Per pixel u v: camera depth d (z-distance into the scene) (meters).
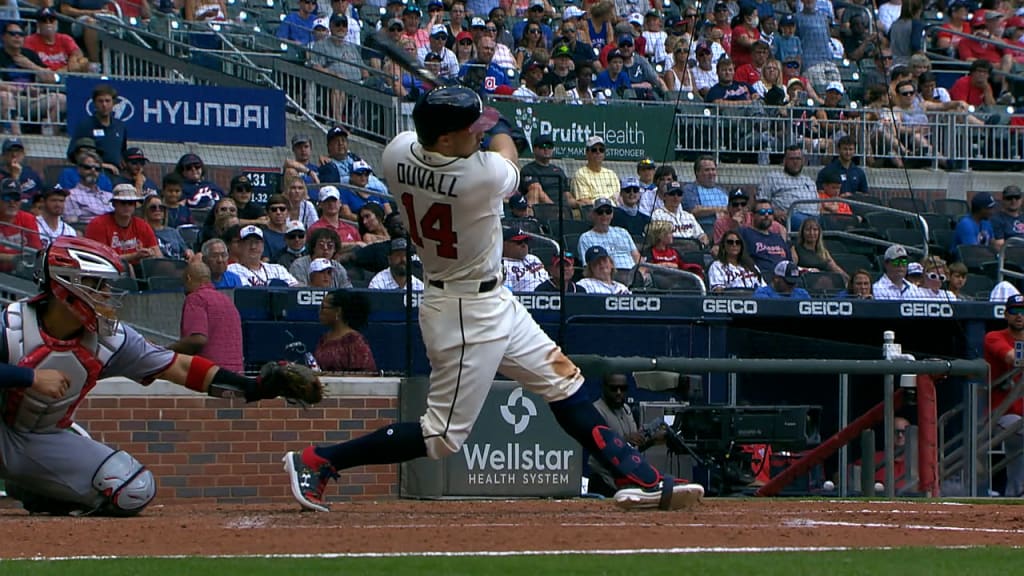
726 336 18.05
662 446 15.53
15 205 19.19
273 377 10.80
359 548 8.52
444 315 9.91
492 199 9.61
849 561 7.87
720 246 22.03
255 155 25.73
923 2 33.78
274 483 14.00
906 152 29.55
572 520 10.35
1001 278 23.69
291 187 21.88
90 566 7.47
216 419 13.87
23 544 8.66
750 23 30.73
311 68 26.73
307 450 10.82
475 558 7.89
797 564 7.71
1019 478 16.38
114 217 19.31
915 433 15.55
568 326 17.55
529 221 21.31
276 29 28.41
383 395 14.26
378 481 14.16
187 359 10.84
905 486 15.59
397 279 17.69
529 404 14.10
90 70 25.41
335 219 21.55
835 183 27.05
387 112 26.45
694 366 14.52
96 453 10.80
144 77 25.92
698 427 15.15
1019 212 26.81
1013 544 9.18
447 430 10.17
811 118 28.95
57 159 23.94
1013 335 18.08
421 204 9.61
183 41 26.86
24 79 24.42
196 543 8.72
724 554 8.19
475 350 9.93
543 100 26.56
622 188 24.47
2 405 10.50
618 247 22.16
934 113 29.94
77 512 11.09
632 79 29.34
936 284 22.78
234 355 14.67
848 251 25.31
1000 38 34.38
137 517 10.77
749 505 12.33
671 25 32.88
